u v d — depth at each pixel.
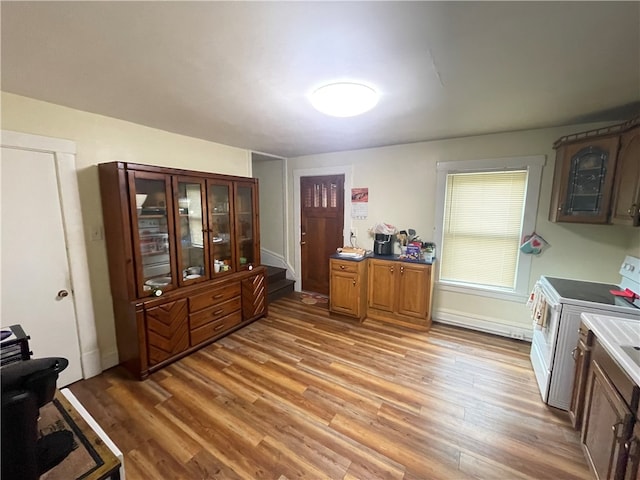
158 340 2.39
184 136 2.95
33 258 2.02
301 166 4.27
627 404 1.18
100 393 2.14
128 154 2.49
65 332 2.20
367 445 1.68
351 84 1.67
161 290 2.44
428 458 1.60
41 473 0.79
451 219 3.27
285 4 1.01
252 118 2.37
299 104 2.04
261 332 3.16
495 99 1.94
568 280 2.34
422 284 3.15
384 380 2.30
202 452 1.63
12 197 1.91
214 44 1.28
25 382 0.69
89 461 0.84
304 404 2.03
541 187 2.74
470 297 3.22
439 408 1.99
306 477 1.49
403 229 3.56
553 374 1.96
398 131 2.79
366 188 3.75
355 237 3.92
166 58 1.40
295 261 4.59
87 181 2.25
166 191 2.44
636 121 1.83
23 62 1.43
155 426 1.82
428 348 2.81
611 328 1.52
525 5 1.01
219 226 3.03
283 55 1.38
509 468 1.54
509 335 3.01
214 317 2.88
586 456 1.54
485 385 2.24
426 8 1.03
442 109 2.14
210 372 2.41
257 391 2.17
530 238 2.81
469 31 1.17
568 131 2.59
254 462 1.57
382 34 1.20
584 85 1.70
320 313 3.72
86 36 1.21
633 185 1.85
